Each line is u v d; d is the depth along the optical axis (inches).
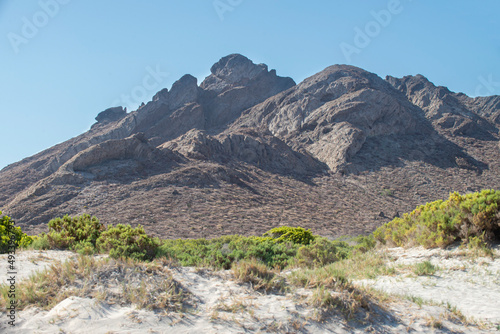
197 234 2007.9
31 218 2257.6
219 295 280.8
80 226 525.3
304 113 5024.6
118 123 5541.3
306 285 306.5
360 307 275.3
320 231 2278.5
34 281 274.8
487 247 412.5
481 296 314.5
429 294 327.9
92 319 231.6
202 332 228.2
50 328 220.4
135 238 438.3
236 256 458.9
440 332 252.4
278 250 557.3
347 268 451.5
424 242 466.6
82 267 291.6
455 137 4835.1
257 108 5797.2
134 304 253.4
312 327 246.1
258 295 287.3
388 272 400.5
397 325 258.8
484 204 440.8
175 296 264.8
